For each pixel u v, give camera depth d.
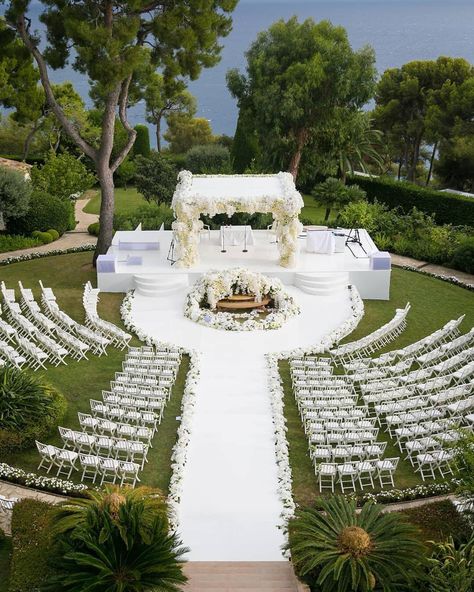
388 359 21.88
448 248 33.00
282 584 13.20
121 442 17.20
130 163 48.72
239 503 16.08
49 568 12.70
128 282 27.67
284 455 17.61
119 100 28.72
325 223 37.66
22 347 23.05
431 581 12.02
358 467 16.34
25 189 33.72
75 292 28.14
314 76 39.28
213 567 13.90
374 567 12.05
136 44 26.70
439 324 25.97
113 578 11.94
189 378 21.09
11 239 34.09
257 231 32.88
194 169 48.12
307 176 44.31
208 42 27.67
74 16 26.06
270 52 41.44
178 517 15.56
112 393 19.94
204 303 26.48
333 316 25.66
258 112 41.66
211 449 17.97
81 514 12.97
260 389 20.72
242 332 24.23
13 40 28.19
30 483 16.30
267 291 26.25
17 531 13.76
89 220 40.28
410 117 52.38
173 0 26.89
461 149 44.88
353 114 41.66
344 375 21.03
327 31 41.53
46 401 18.30
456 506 14.85
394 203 41.12
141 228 34.47
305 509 13.50
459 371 20.86
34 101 40.00
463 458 14.58
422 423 18.23
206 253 29.83
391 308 27.19
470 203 37.56
